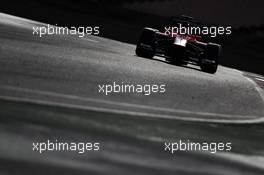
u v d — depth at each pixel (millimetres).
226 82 54781
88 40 65438
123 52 59688
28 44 45781
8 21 65625
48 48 46156
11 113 20594
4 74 30406
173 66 56281
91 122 22422
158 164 17625
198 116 32719
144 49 58031
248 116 38031
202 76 53656
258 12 127938
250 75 78438
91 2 114375
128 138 20750
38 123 19781
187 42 58156
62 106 24875
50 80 31797
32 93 26766
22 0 94875
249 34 124062
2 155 14953
